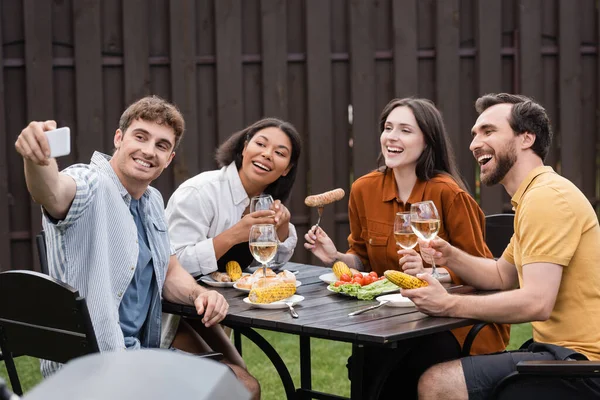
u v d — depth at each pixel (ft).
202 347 11.05
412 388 10.84
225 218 11.69
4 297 7.64
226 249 11.10
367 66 18.98
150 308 9.68
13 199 17.90
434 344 10.56
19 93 17.88
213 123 18.75
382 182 11.68
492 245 12.72
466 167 19.67
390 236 11.50
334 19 19.07
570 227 8.75
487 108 9.87
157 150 9.28
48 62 17.79
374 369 10.94
